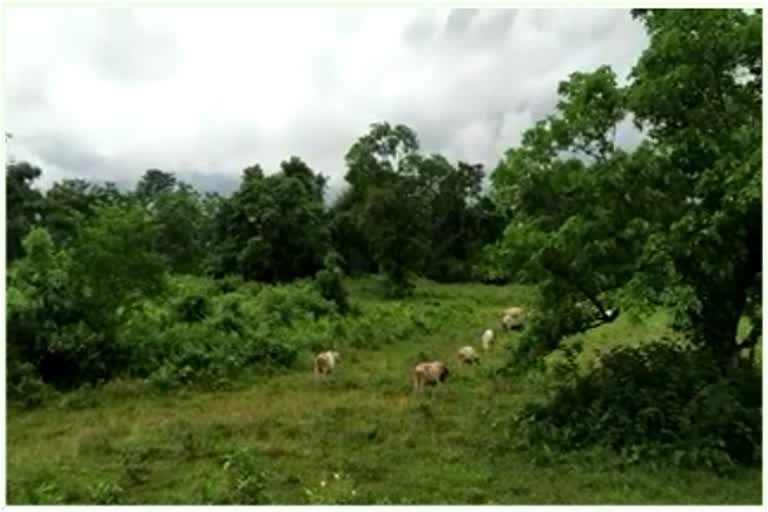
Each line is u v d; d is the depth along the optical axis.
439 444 14.41
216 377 21.34
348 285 57.84
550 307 15.51
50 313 21.73
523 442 13.99
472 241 74.69
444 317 37.12
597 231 14.11
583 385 15.08
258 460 13.34
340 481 12.17
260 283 53.47
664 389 14.27
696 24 14.21
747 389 14.06
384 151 56.69
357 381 21.36
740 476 12.45
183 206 71.56
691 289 13.83
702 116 14.06
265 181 60.44
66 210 52.16
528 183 14.74
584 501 11.36
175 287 30.48
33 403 19.08
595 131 14.68
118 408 18.73
